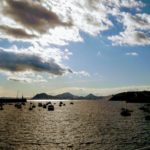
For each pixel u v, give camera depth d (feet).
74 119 316.40
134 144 141.08
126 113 369.30
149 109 500.33
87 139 160.97
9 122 279.90
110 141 152.05
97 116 364.58
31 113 441.27
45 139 162.91
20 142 152.15
